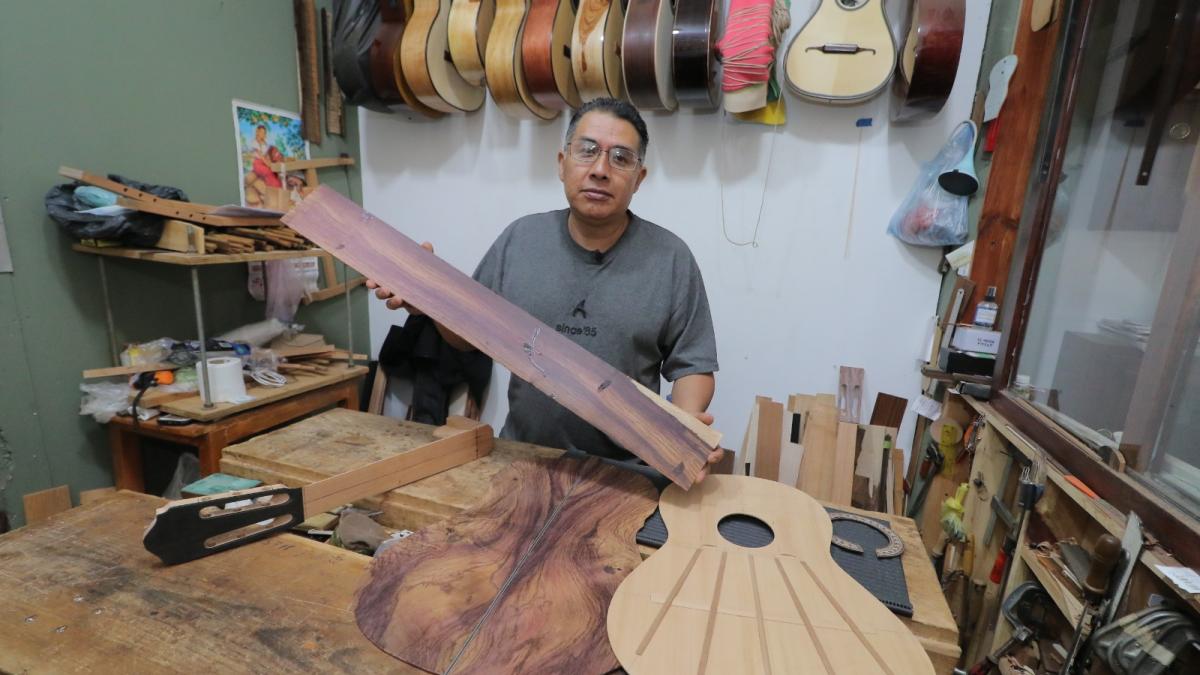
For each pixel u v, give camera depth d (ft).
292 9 7.06
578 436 4.35
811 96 5.66
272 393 5.77
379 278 2.98
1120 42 4.02
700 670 1.76
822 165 6.23
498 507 2.72
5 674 1.72
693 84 5.64
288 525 2.57
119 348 5.63
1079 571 3.25
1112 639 2.70
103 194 4.81
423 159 7.88
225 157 6.40
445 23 6.51
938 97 5.15
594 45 5.85
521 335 3.05
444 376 7.77
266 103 6.82
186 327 6.27
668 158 6.75
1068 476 3.57
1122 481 3.10
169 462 6.27
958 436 5.50
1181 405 2.92
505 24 6.20
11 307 4.81
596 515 2.68
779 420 6.08
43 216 4.93
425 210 8.06
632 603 2.05
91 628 1.91
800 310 6.66
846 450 5.78
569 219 4.34
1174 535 2.68
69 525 2.54
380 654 1.82
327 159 7.63
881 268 6.28
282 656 1.81
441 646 1.85
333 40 6.64
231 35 6.32
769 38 5.37
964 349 5.26
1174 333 2.95
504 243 4.52
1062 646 3.45
